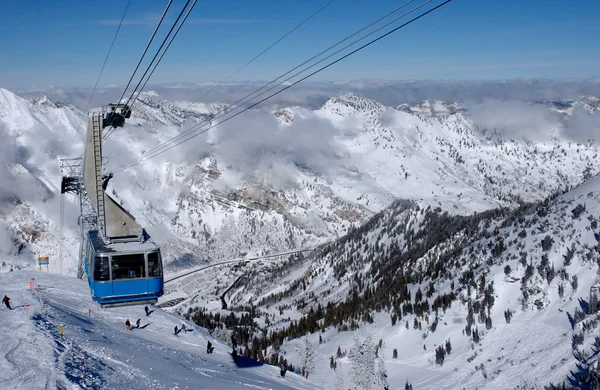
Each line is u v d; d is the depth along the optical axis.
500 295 165.88
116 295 30.06
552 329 140.75
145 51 19.34
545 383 119.44
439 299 172.75
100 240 32.66
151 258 30.81
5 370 32.03
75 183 65.44
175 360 51.09
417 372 139.50
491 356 138.62
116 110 33.62
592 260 160.25
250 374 57.81
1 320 48.41
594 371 111.06
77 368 35.25
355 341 135.12
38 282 85.94
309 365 137.88
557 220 193.12
